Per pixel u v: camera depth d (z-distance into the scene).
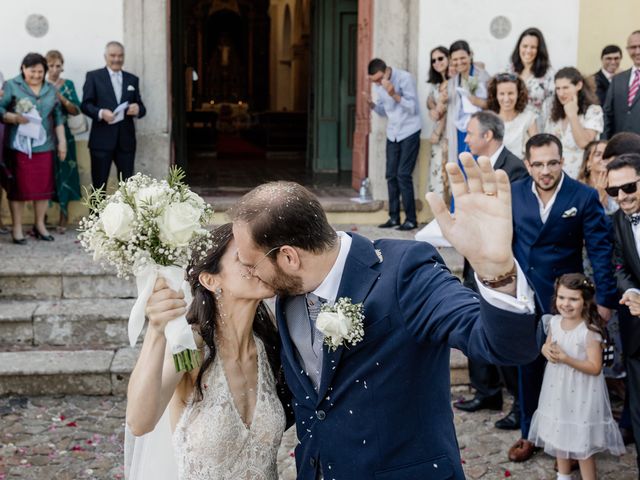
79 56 8.05
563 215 4.57
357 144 9.38
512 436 4.99
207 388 2.49
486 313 1.94
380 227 8.13
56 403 5.38
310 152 12.91
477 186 1.93
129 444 2.71
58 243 7.21
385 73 7.67
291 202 2.28
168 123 8.24
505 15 8.30
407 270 2.35
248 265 2.33
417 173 8.41
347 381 2.37
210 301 2.49
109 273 6.30
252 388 2.56
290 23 23.28
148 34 8.08
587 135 6.25
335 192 9.40
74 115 7.63
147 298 2.21
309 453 2.48
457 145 7.60
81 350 5.80
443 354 2.42
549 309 4.59
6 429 4.96
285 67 23.84
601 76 8.17
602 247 4.52
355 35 12.23
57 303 6.16
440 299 2.25
